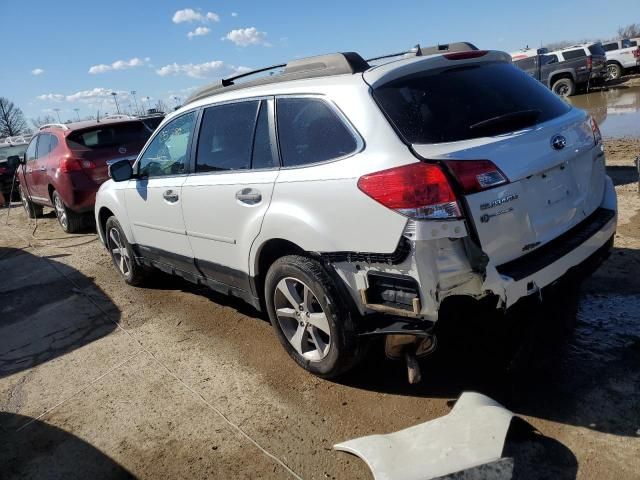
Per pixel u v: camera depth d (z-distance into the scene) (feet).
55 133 28.66
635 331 11.52
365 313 9.80
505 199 8.75
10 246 27.89
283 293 11.11
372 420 9.85
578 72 70.95
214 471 9.14
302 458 9.14
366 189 8.93
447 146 8.71
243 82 12.73
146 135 29.19
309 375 11.58
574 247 9.70
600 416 9.12
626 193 21.57
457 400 9.87
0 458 10.19
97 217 19.42
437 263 8.43
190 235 13.80
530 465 8.24
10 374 13.53
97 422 10.94
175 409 11.02
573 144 10.03
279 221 10.61
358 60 10.53
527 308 9.52
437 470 7.84
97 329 15.60
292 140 10.73
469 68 10.34
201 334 14.37
